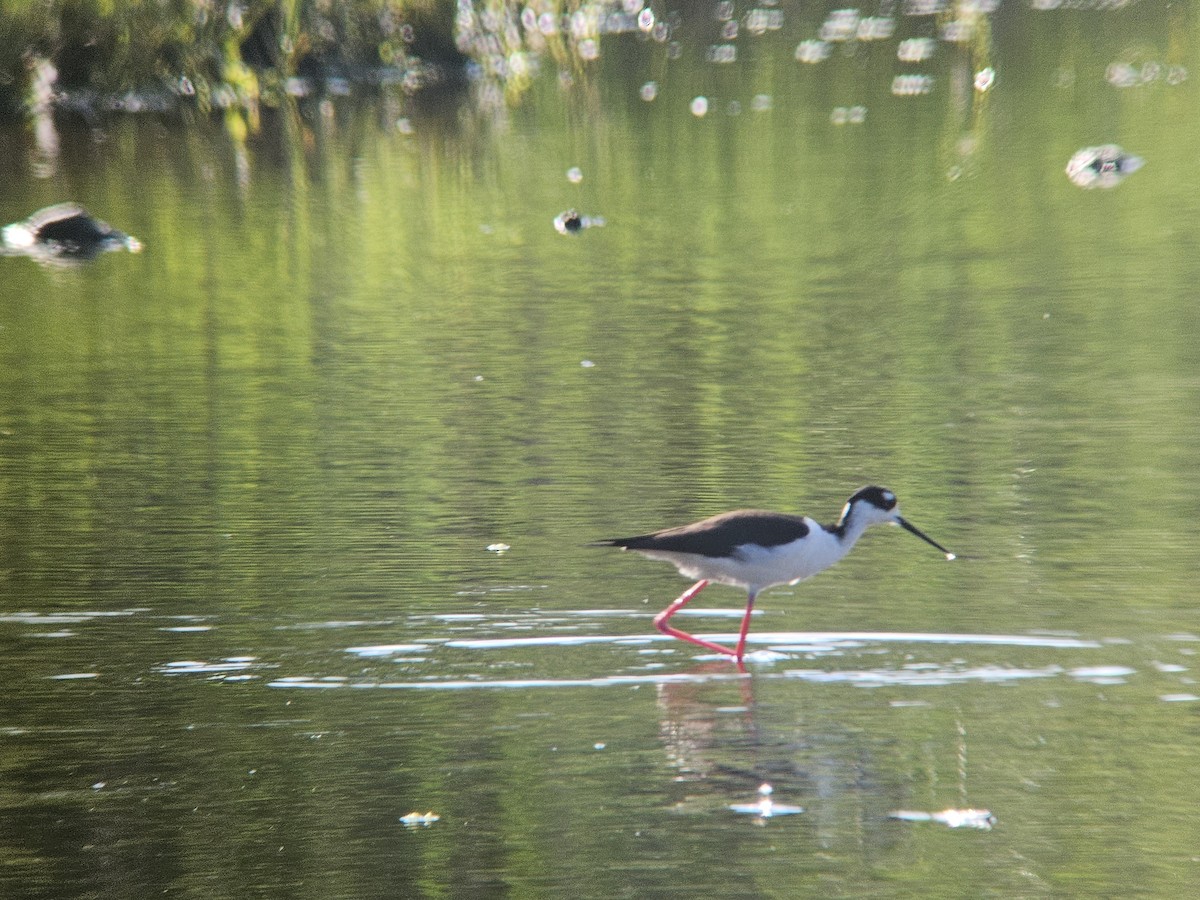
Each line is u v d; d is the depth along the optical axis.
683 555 10.43
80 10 33.94
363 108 35.97
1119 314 18.94
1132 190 26.48
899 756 8.85
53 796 8.49
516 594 11.19
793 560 10.44
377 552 11.98
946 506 12.87
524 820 8.20
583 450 14.41
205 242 24.11
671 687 9.77
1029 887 7.55
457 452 14.41
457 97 37.31
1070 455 14.05
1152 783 8.50
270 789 8.56
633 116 34.97
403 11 38.81
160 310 20.23
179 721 9.30
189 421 15.55
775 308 19.69
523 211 26.12
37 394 16.56
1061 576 11.35
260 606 10.94
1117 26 46.59
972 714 9.34
